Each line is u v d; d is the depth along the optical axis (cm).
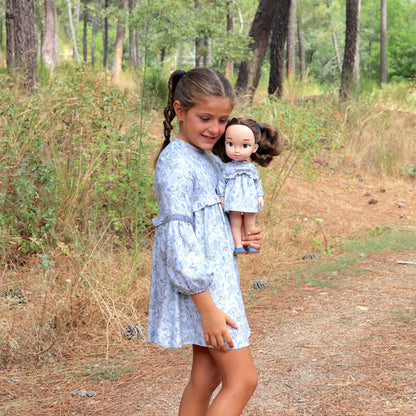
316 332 388
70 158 559
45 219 502
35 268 476
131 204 556
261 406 287
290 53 2578
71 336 373
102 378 323
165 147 214
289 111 902
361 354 347
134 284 445
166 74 1234
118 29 2495
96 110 595
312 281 506
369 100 1261
